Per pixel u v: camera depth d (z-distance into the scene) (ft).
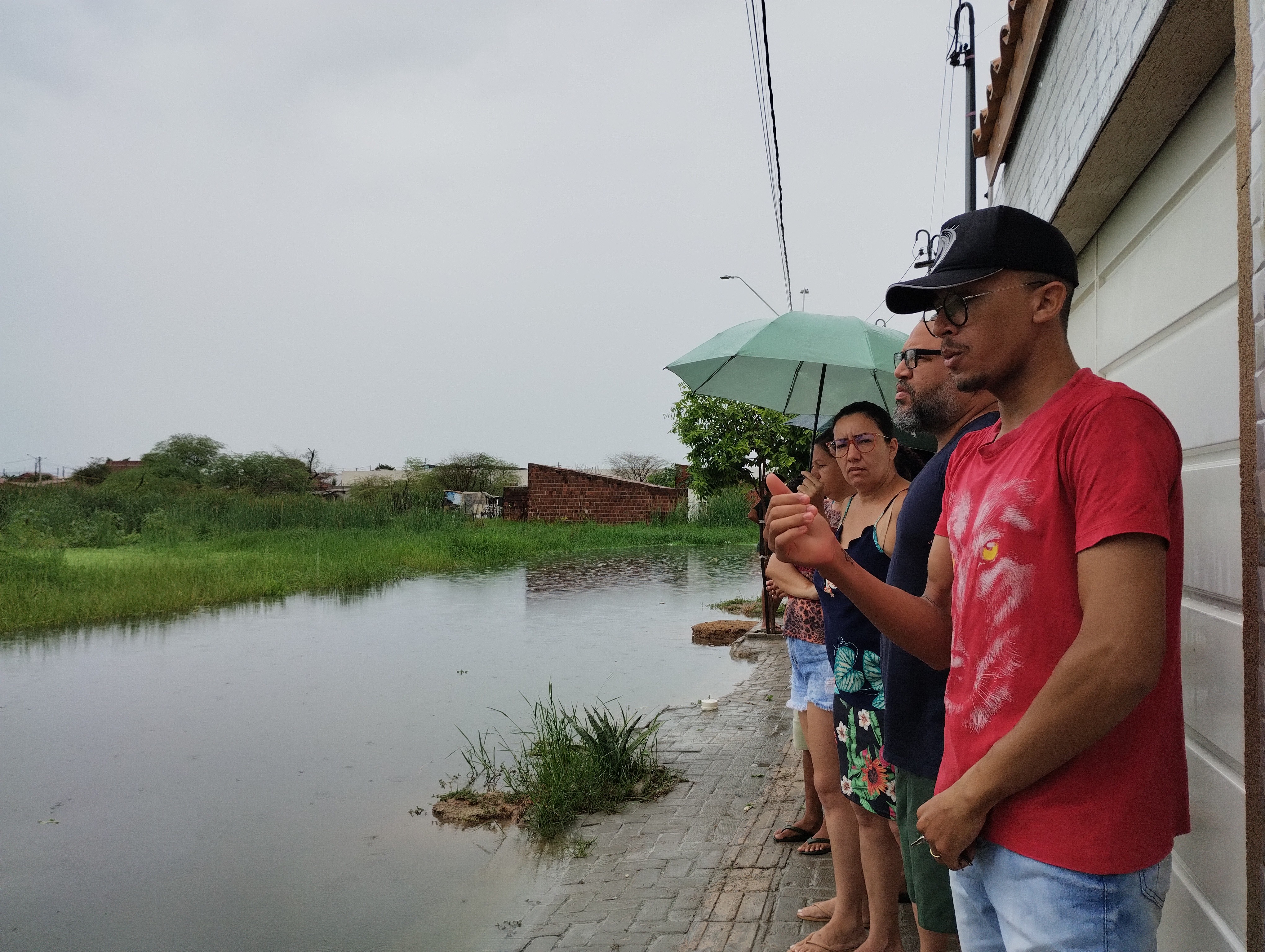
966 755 5.42
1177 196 8.45
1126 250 10.12
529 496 133.49
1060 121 11.02
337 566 60.70
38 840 16.19
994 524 5.31
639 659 32.60
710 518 126.41
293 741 22.26
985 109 16.38
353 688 27.86
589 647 35.06
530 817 16.79
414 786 18.99
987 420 7.88
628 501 136.87
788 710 24.09
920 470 11.23
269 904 13.70
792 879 13.23
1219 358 7.18
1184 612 7.88
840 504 12.55
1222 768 7.03
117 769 20.16
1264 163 4.98
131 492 97.45
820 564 6.19
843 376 17.10
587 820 16.79
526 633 38.45
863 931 10.79
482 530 100.17
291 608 46.09
